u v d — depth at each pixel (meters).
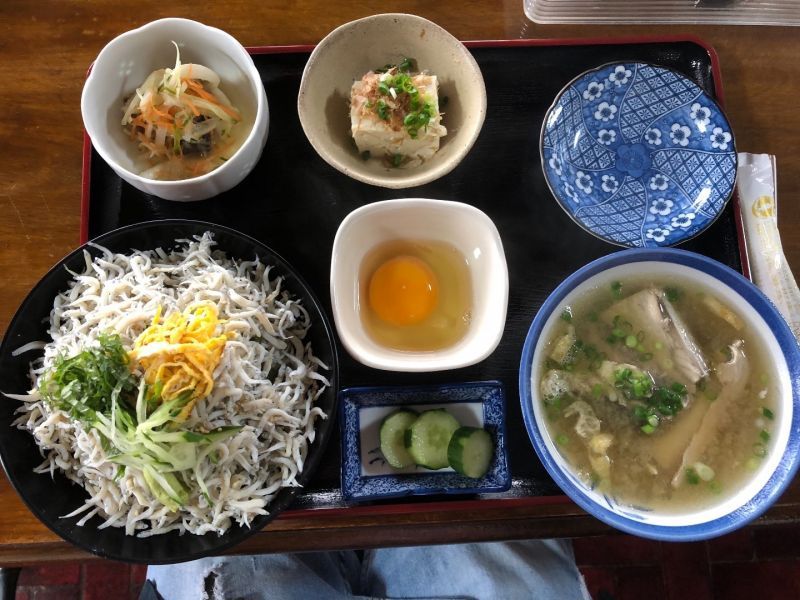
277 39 0.42
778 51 0.43
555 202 0.40
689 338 0.37
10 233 0.39
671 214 0.41
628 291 0.38
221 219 0.39
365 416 0.37
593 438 0.36
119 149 0.38
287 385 0.35
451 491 0.36
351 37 0.38
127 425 0.30
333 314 0.34
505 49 0.41
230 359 0.32
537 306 0.39
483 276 0.37
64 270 0.35
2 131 0.40
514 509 0.38
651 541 0.59
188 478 0.32
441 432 0.36
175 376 0.30
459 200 0.40
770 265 0.40
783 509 0.39
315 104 0.38
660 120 0.42
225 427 0.32
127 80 0.38
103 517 0.34
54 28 0.41
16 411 0.34
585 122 0.42
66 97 0.41
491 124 0.41
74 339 0.34
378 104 0.37
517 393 0.39
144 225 0.34
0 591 0.42
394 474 0.37
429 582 0.51
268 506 0.34
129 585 0.59
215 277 0.34
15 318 0.33
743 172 0.41
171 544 0.33
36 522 0.37
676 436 0.37
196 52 0.39
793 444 0.34
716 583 0.59
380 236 0.39
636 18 0.43
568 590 0.50
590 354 0.38
